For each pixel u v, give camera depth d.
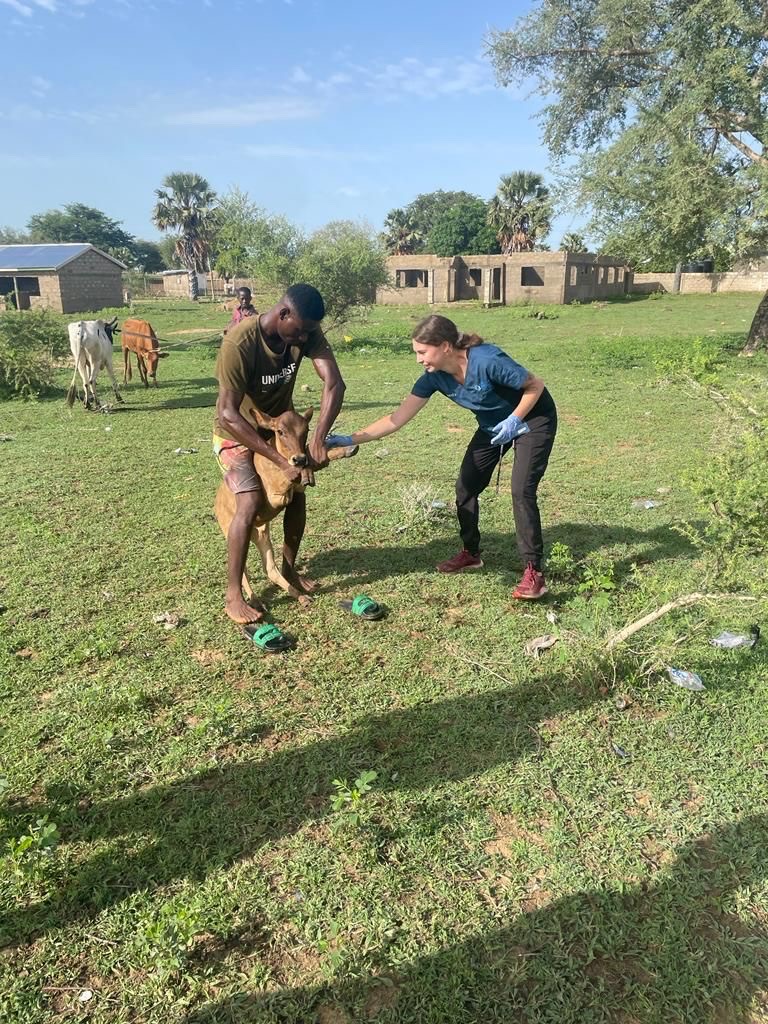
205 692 3.67
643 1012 2.12
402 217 70.31
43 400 12.68
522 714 3.46
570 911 2.43
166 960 2.24
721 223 15.05
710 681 3.70
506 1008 2.12
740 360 15.59
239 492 4.17
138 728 3.35
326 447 4.19
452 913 2.42
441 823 2.80
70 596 4.72
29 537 5.73
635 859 2.62
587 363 15.84
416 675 3.80
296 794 2.95
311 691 3.67
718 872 2.57
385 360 18.20
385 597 4.70
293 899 2.47
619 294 53.12
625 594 4.65
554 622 4.32
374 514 6.31
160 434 9.62
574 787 2.98
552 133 19.25
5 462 8.12
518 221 60.56
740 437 3.68
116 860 2.63
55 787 2.98
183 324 30.91
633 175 16.06
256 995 2.16
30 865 2.54
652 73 17.45
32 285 42.38
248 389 4.06
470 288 49.59
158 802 2.91
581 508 6.38
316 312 3.79
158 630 4.28
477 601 4.65
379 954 2.28
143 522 6.09
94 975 2.23
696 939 2.33
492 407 4.42
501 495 6.82
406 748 3.23
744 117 15.23
